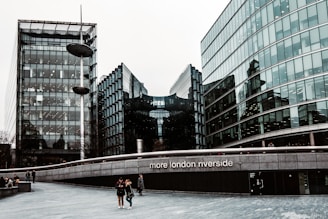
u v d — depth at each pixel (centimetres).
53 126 6988
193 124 9775
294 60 4719
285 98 4794
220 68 6950
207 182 3167
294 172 3180
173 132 10481
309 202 2292
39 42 7419
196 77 10150
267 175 3156
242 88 5894
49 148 6869
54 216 1764
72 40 7650
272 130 4975
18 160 6706
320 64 4444
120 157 3406
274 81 4984
